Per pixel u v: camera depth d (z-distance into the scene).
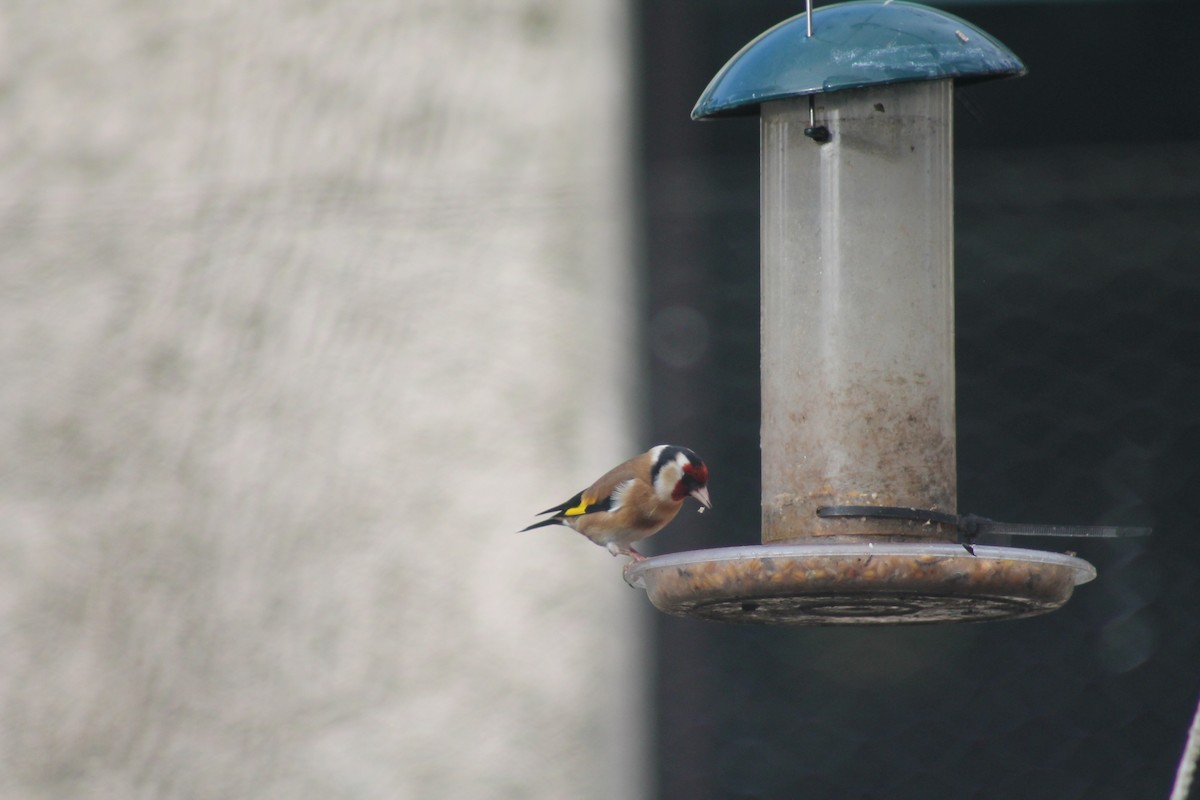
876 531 7.32
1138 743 11.59
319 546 12.23
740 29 12.07
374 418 12.19
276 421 12.38
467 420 12.02
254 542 12.30
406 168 12.27
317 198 12.38
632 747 11.66
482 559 11.97
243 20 12.76
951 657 11.73
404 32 12.39
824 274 7.50
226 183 12.66
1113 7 12.55
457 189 12.10
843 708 11.73
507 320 11.97
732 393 11.66
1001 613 6.96
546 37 12.14
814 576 6.38
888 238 7.47
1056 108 12.49
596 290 11.87
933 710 11.66
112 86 12.92
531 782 11.66
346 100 12.40
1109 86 12.50
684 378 11.70
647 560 7.10
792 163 7.62
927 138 7.53
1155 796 11.52
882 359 7.41
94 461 12.62
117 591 12.48
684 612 7.05
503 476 11.94
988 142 12.52
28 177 12.94
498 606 11.90
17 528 12.59
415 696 11.94
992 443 11.82
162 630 12.38
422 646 11.95
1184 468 11.72
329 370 12.33
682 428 11.66
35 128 12.99
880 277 7.46
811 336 7.50
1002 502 11.80
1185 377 11.72
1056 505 11.73
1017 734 11.68
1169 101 12.43
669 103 11.98
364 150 12.34
